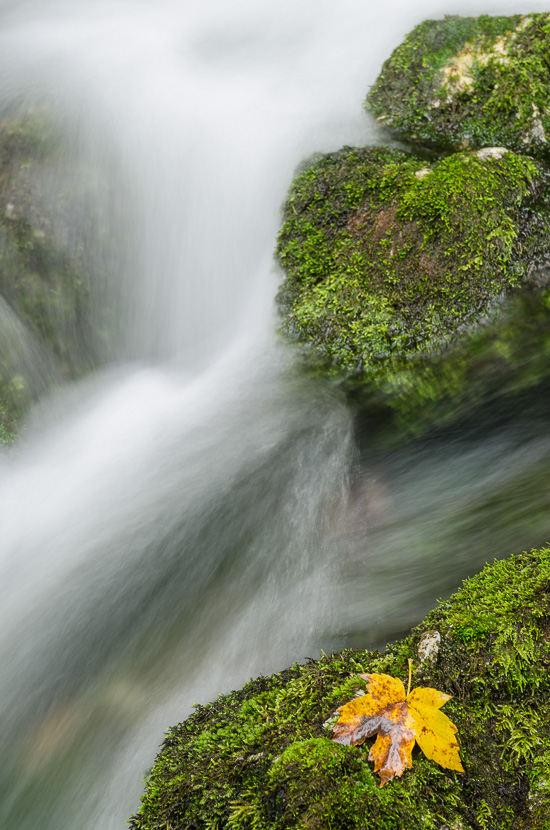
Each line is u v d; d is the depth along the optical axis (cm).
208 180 561
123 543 384
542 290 452
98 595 359
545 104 507
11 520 429
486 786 174
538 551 249
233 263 544
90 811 262
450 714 188
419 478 374
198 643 318
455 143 526
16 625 357
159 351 573
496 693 192
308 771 172
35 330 523
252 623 317
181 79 638
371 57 616
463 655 201
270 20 716
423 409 416
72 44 703
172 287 567
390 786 171
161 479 421
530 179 470
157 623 334
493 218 446
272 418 441
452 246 440
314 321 456
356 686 204
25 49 696
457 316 436
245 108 598
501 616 208
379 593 307
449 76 539
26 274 523
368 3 680
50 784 277
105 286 557
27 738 298
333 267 462
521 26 543
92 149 568
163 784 197
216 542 368
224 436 440
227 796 182
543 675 192
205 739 209
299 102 593
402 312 438
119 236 562
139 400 508
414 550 328
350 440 411
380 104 555
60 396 525
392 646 234
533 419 393
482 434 391
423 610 289
